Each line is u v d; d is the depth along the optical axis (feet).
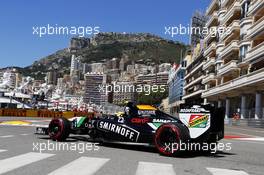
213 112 33.47
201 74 306.96
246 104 178.81
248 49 171.32
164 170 24.73
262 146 48.42
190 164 28.30
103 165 25.70
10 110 128.47
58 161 26.71
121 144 39.88
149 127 34.63
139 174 22.84
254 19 171.12
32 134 49.26
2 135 46.29
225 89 189.88
